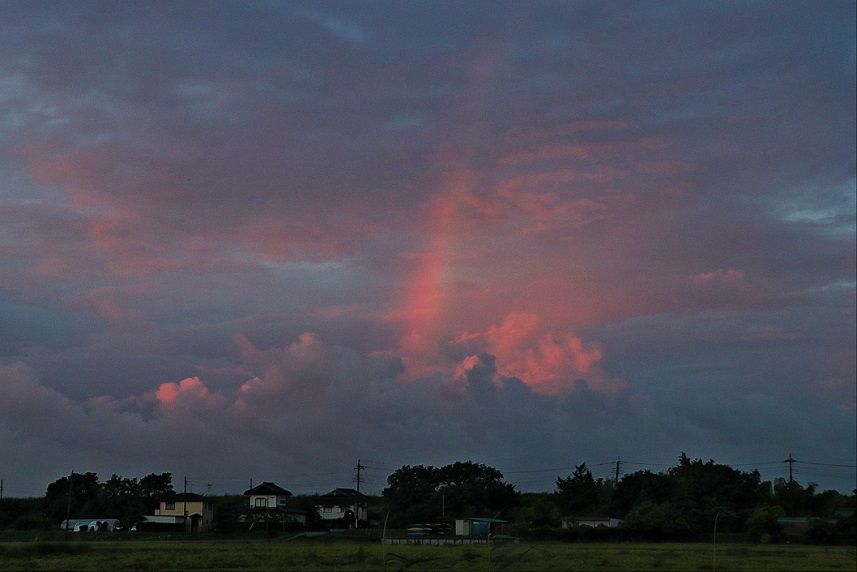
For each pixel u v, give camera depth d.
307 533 96.31
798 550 67.38
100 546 66.12
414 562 42.44
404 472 137.88
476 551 59.75
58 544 60.00
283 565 46.38
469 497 122.31
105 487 126.19
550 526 98.31
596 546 75.56
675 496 101.56
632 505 109.62
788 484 109.88
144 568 45.12
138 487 127.00
